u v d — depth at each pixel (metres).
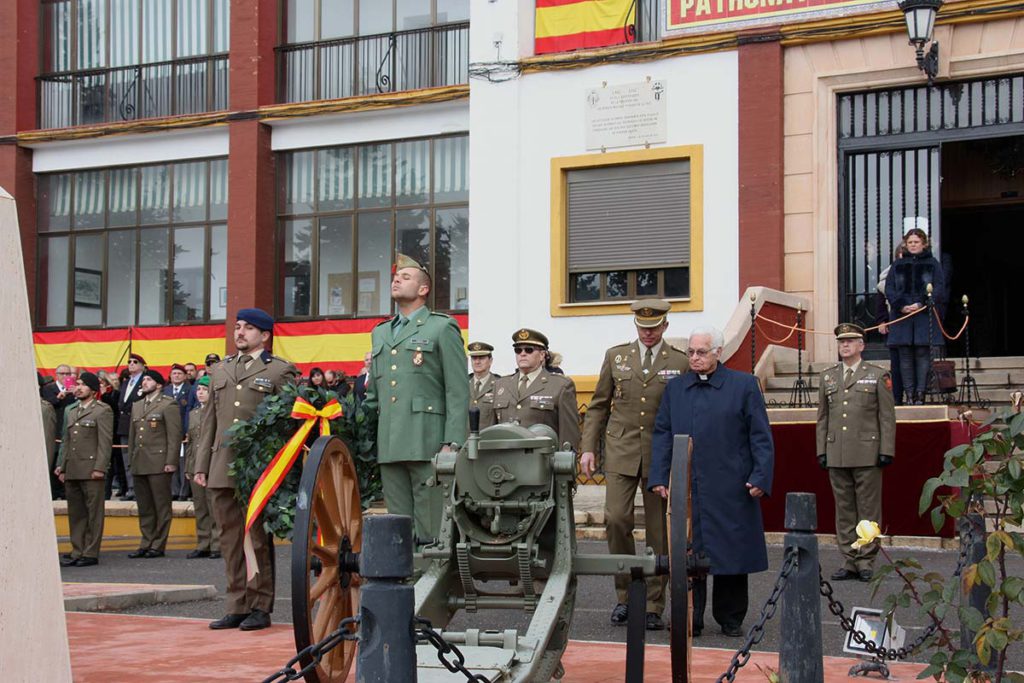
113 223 24.42
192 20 24.20
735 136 18.31
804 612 5.54
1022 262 21.83
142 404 15.45
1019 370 15.72
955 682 5.19
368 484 7.89
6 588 3.53
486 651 5.32
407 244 22.30
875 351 17.69
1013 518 5.28
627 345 9.52
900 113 17.84
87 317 24.53
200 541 15.30
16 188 24.58
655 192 18.88
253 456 6.77
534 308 19.31
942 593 5.30
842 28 17.73
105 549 16.52
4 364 3.59
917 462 13.12
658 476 8.82
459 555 6.11
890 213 17.88
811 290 17.92
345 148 22.80
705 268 18.38
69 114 24.92
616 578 9.30
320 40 23.09
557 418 10.96
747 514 8.69
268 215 22.98
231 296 22.81
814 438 13.72
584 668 7.42
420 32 22.42
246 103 22.89
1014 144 20.08
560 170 19.27
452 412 7.94
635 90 18.92
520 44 19.61
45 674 3.64
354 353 22.31
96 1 24.91
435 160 22.17
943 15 17.17
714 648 8.26
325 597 5.89
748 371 16.28
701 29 18.50
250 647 8.35
